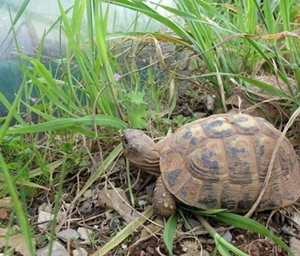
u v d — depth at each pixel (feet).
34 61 1.11
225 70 1.38
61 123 1.07
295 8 1.60
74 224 1.11
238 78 1.36
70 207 1.12
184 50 1.57
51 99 1.18
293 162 1.09
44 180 1.24
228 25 1.52
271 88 1.27
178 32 1.36
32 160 1.26
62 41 1.61
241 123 1.07
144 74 1.67
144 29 1.65
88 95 1.32
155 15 1.29
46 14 1.57
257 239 1.03
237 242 1.03
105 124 1.15
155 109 1.40
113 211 1.13
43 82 1.26
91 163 1.26
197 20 1.26
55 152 1.30
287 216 1.09
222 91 1.30
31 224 1.11
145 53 1.68
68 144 1.22
